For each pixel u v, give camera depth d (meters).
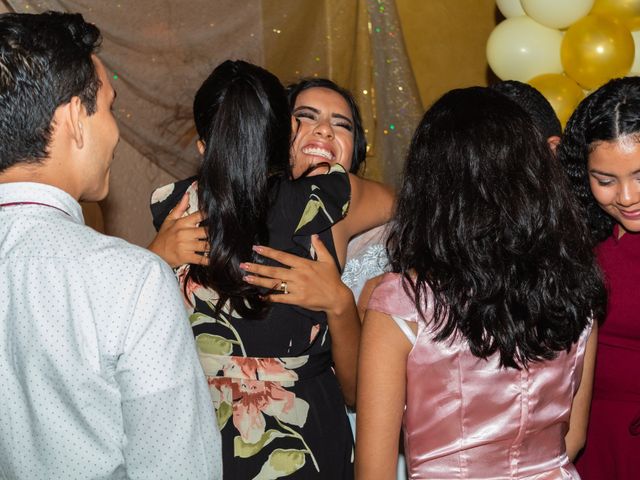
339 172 1.63
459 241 1.24
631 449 1.75
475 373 1.27
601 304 1.33
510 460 1.29
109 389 1.08
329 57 4.27
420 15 4.96
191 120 3.70
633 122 1.54
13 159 1.10
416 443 1.31
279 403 1.51
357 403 1.30
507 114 1.28
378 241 1.98
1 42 1.08
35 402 1.07
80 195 1.18
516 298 1.23
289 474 1.49
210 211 1.49
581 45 2.98
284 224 1.55
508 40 3.20
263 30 4.00
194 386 1.11
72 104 1.12
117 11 3.42
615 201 1.62
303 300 1.50
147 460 1.07
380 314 1.28
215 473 1.12
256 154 1.49
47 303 1.08
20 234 1.10
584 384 1.42
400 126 4.34
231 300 1.49
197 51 3.72
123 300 1.08
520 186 1.24
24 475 1.09
